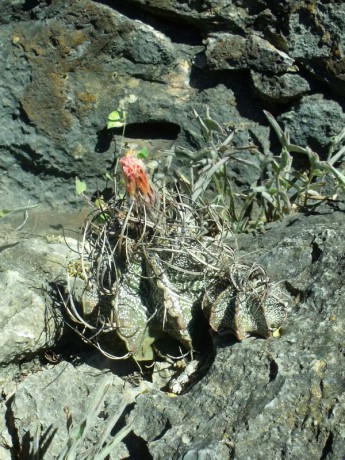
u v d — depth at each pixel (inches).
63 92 42.3
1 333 33.3
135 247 32.0
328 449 27.5
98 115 42.8
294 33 40.7
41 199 44.4
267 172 42.7
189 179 43.0
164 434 29.4
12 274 34.9
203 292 32.9
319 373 29.5
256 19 41.1
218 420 29.3
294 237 35.6
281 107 42.7
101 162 43.9
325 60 40.6
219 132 41.9
